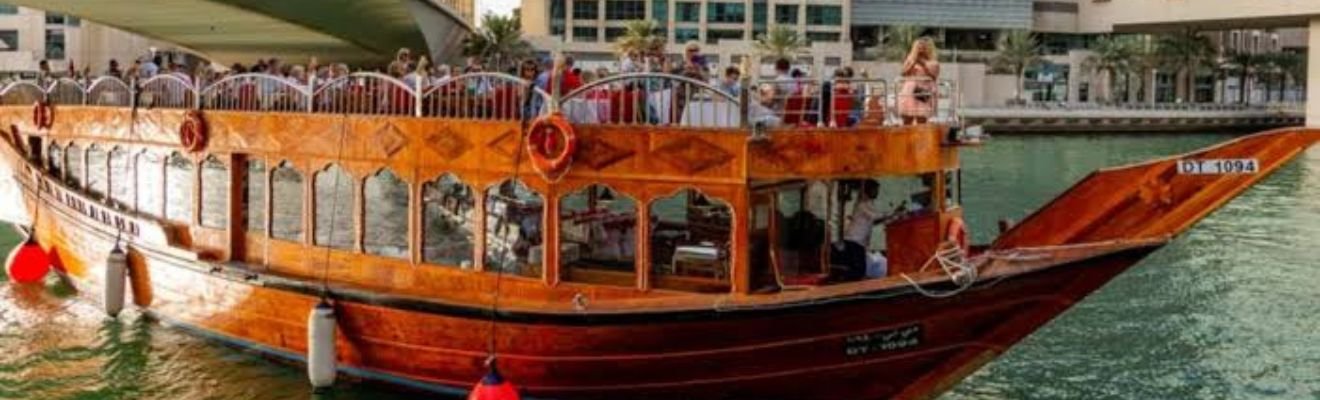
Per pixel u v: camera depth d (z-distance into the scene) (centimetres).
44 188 1939
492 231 1252
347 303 1322
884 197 1434
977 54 10362
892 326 1143
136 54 8531
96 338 1659
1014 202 4222
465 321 1239
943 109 1237
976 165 5872
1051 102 9962
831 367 1164
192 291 1536
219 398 1395
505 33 8375
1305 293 2333
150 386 1462
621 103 1180
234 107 1512
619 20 9938
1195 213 1138
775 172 1122
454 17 5047
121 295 1658
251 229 1499
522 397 1245
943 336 1158
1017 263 1128
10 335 1688
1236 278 2489
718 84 1181
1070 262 1117
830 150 1131
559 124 1165
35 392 1464
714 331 1146
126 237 1669
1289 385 1661
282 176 1548
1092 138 8244
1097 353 1816
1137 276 2491
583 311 1164
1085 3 10925
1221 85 11312
